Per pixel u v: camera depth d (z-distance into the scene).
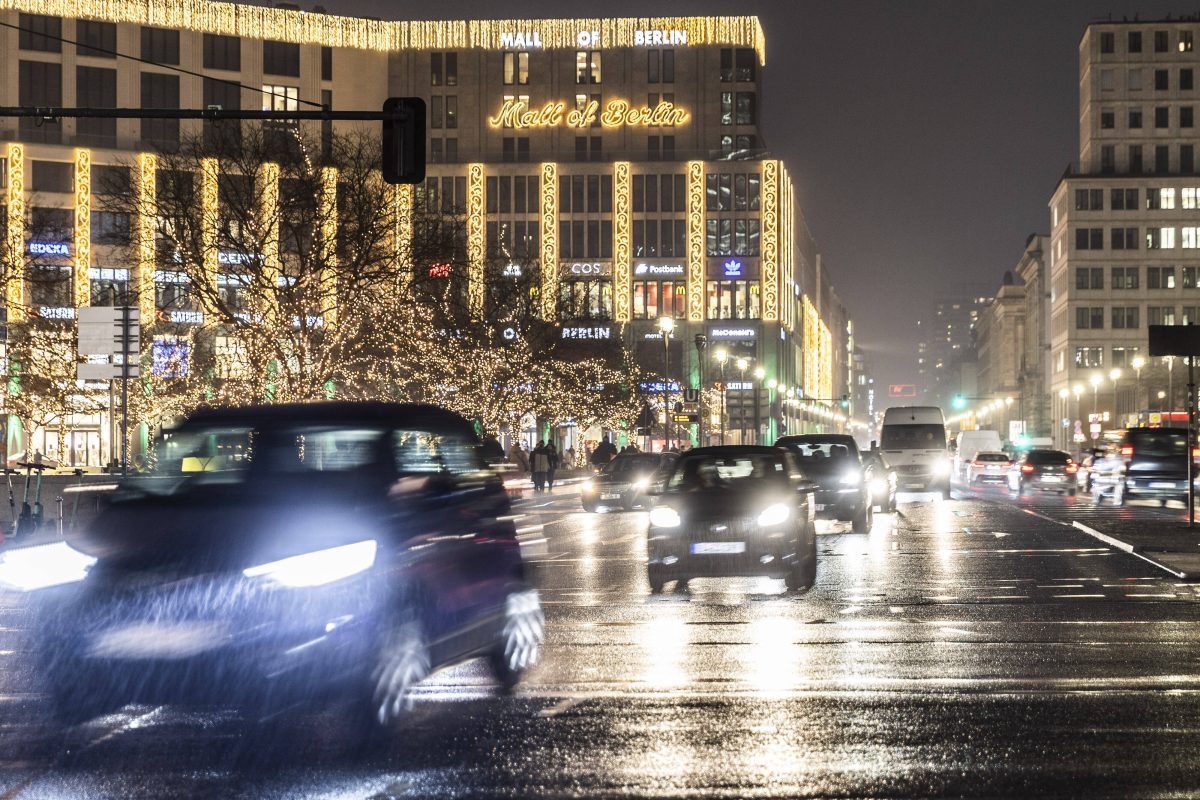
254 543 7.61
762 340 116.69
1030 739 8.12
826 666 11.01
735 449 18.22
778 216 118.31
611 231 117.38
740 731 8.38
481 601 9.34
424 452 9.35
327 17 108.69
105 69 98.12
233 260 52.44
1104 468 43.81
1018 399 193.38
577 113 119.50
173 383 57.38
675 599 16.23
